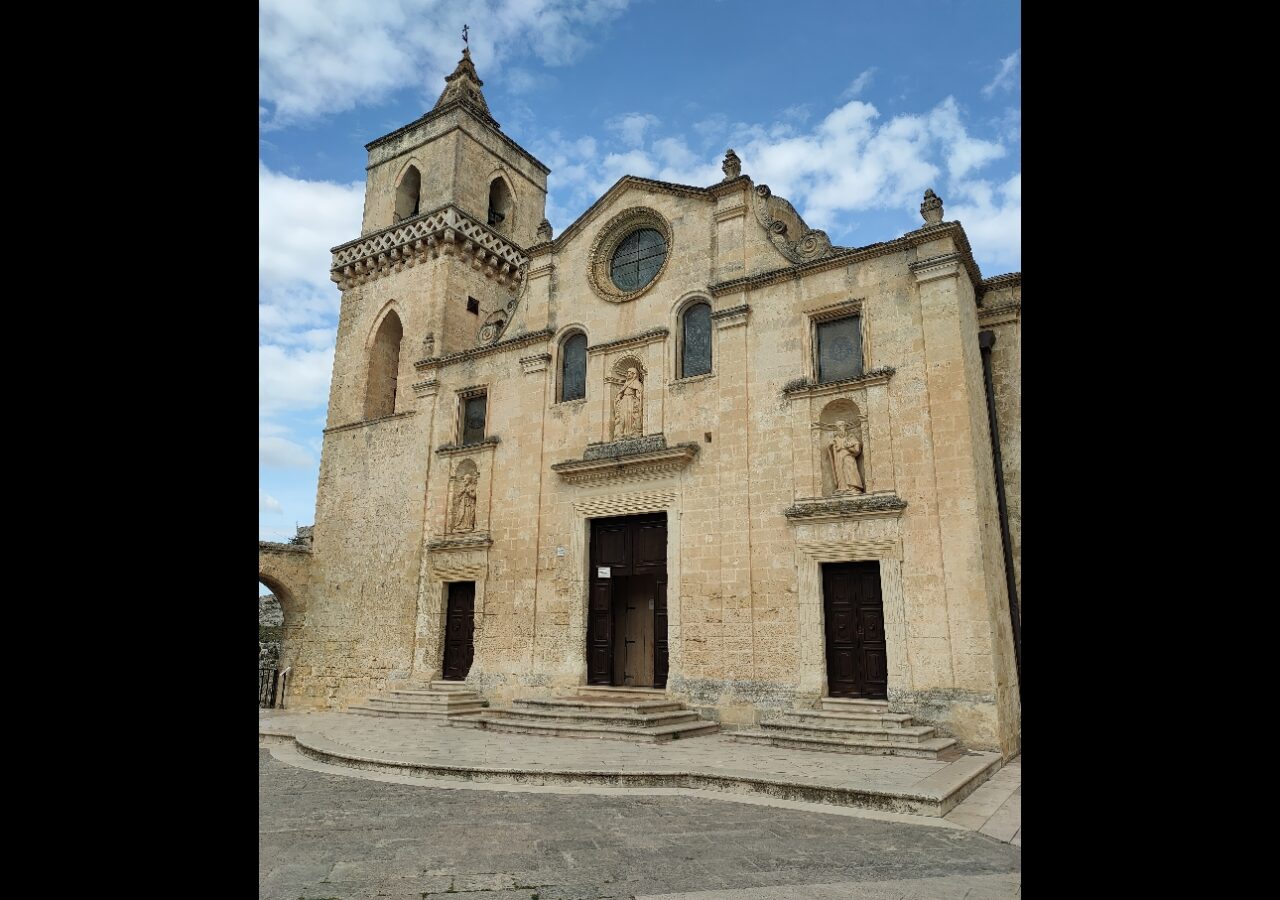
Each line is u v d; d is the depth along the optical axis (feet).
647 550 73.97
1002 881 25.57
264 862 27.61
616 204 84.02
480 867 27.04
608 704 64.54
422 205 108.47
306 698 94.17
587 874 26.23
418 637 86.38
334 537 98.17
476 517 85.51
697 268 76.28
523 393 85.46
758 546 66.08
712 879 25.68
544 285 87.92
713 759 48.70
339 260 111.14
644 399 76.18
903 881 25.53
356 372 105.50
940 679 55.62
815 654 61.26
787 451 66.49
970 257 65.36
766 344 69.92
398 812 35.94
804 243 70.95
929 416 60.34
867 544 60.75
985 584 55.42
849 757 49.80
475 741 57.93
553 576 78.33
